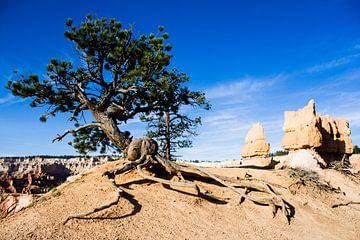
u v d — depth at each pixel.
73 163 141.50
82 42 15.66
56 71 15.51
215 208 13.55
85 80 16.89
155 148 15.05
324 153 28.45
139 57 16.41
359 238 14.59
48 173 122.69
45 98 15.73
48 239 9.08
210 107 20.61
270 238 12.30
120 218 10.91
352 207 18.50
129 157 14.93
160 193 13.43
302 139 25.12
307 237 13.28
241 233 12.08
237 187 15.97
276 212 14.60
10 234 9.16
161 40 16.73
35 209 11.16
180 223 11.62
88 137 18.36
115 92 16.86
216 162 29.38
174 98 19.06
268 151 26.98
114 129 15.87
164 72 17.42
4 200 17.19
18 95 14.89
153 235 10.44
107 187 12.77
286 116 27.53
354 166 37.78
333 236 14.11
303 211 15.99
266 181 17.86
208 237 11.12
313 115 25.38
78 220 10.31
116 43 16.47
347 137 30.55
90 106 16.28
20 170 140.88
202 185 15.29
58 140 16.64
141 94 17.11
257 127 27.78
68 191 12.81
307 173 20.53
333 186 21.00
